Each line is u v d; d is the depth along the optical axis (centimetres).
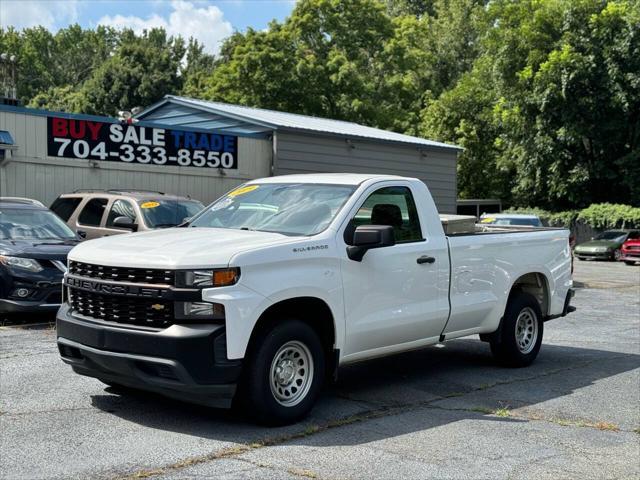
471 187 4638
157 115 2206
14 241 1068
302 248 581
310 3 4412
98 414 589
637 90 3588
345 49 4469
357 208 643
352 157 2031
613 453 532
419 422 598
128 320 550
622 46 3559
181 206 1292
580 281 2147
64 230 1177
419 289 686
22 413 587
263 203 683
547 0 3859
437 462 497
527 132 3931
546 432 581
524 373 809
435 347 962
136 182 1622
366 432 564
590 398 700
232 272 534
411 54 4681
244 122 1934
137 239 609
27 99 8200
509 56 3925
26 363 760
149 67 5816
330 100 4103
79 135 1520
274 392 565
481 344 991
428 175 2247
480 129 4534
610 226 3688
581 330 1152
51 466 468
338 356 614
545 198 4138
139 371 539
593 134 3738
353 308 620
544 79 3709
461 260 737
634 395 716
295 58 4050
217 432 550
